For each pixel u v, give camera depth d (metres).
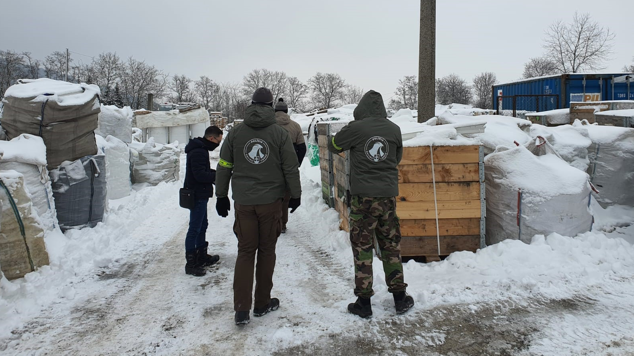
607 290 3.59
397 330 3.07
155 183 9.38
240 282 3.22
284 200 3.77
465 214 4.55
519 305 3.38
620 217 5.54
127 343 2.97
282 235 5.82
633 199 5.84
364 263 3.26
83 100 5.28
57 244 4.64
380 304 3.50
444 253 4.59
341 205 5.78
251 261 3.29
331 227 5.84
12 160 4.36
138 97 70.94
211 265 4.69
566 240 4.28
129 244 5.50
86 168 5.39
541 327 3.03
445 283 3.81
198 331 3.14
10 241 3.87
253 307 3.56
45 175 4.73
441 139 4.57
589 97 15.03
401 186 4.53
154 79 73.62
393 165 3.37
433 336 2.97
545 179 4.50
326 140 6.84
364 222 3.30
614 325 3.01
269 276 3.37
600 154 5.95
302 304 3.59
